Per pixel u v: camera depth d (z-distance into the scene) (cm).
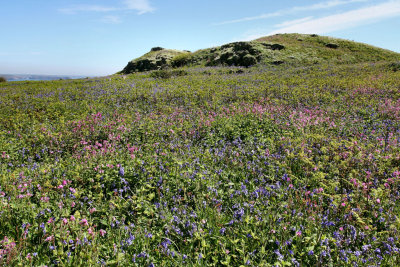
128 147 685
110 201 436
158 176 527
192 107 1282
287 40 4834
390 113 1055
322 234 380
